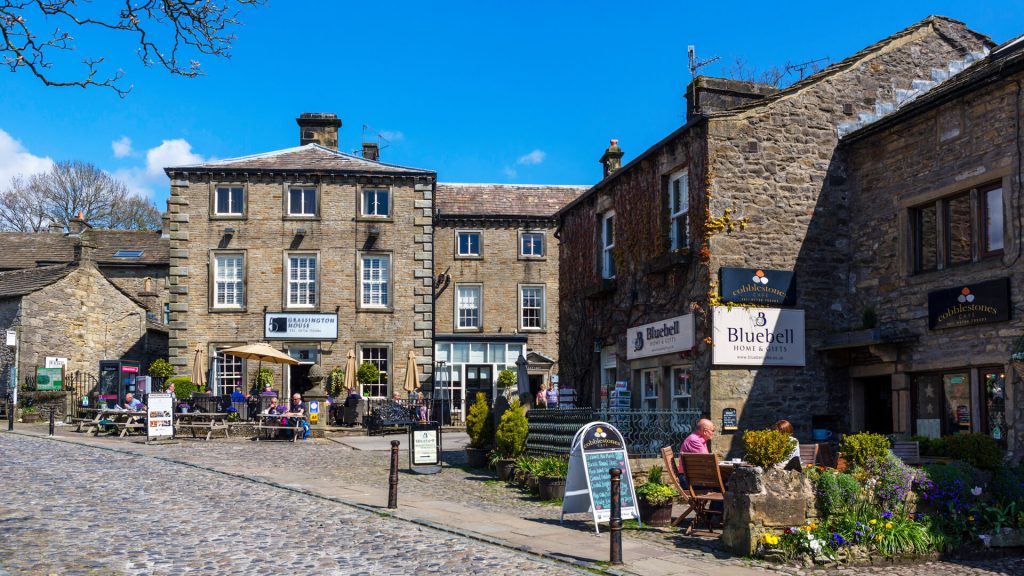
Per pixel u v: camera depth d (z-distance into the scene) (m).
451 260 35.44
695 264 15.72
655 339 17.11
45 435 22.59
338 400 29.50
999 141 13.02
